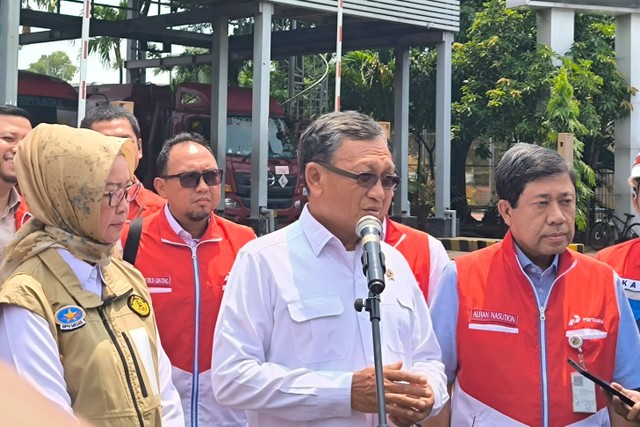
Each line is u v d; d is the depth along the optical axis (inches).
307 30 727.1
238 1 568.7
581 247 447.5
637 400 119.6
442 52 639.1
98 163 101.7
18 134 163.2
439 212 644.1
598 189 829.2
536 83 697.0
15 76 432.1
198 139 162.6
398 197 683.4
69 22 720.3
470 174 1044.5
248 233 167.8
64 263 102.3
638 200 163.3
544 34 701.9
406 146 689.6
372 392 106.8
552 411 124.6
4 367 45.0
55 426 42.1
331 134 115.1
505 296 128.8
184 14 648.4
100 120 184.2
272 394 109.1
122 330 104.3
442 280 134.2
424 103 884.6
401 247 161.0
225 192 642.2
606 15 722.8
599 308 129.1
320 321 112.6
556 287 129.0
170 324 153.9
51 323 98.7
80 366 98.8
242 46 773.9
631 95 714.2
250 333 113.6
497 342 127.6
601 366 128.0
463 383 129.7
